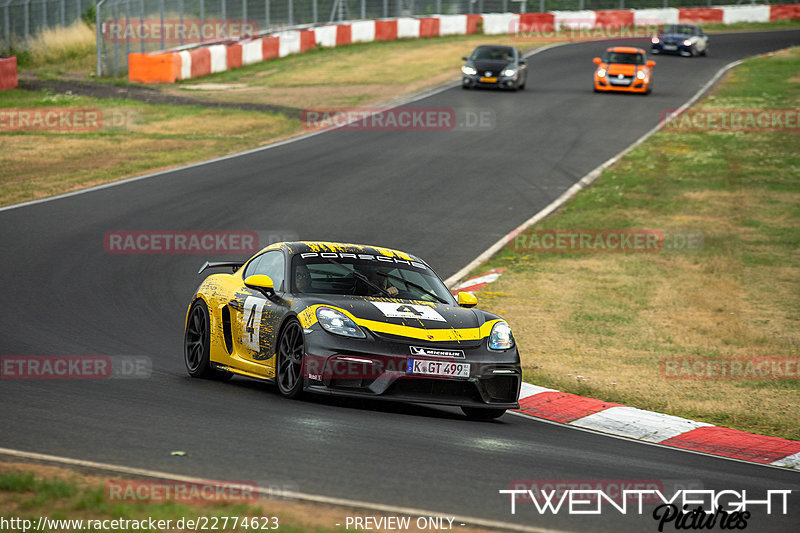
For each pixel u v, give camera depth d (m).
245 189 76.69
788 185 86.06
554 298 51.88
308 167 86.69
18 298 45.50
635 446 28.94
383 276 32.72
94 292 47.94
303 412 27.64
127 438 22.70
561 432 29.98
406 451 23.42
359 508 18.22
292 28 185.00
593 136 105.69
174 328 43.06
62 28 178.25
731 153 99.06
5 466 19.30
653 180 86.38
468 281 54.81
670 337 45.12
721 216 74.44
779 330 47.06
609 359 41.19
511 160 92.56
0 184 76.94
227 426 24.73
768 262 61.41
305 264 32.38
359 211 70.81
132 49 152.12
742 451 29.75
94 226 62.88
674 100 130.62
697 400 35.81
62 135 102.50
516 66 133.88
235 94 132.38
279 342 30.45
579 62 170.38
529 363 39.94
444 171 86.75
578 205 76.56
